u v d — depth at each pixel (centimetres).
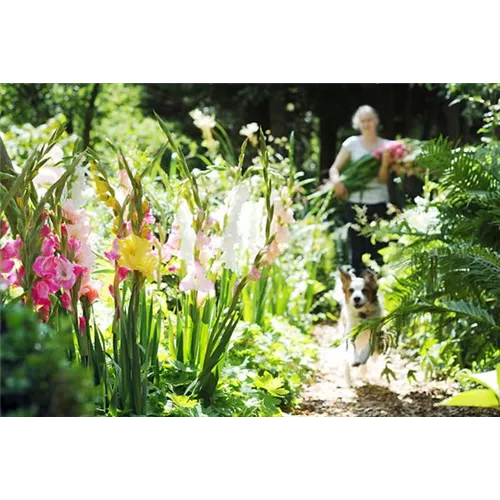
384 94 1664
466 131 1517
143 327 503
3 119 1513
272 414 543
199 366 536
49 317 434
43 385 261
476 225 646
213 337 535
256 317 801
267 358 681
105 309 654
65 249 443
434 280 627
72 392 265
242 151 533
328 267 1255
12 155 1084
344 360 762
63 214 445
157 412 465
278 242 518
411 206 839
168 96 1788
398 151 1091
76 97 1596
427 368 742
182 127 1752
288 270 1018
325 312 1163
